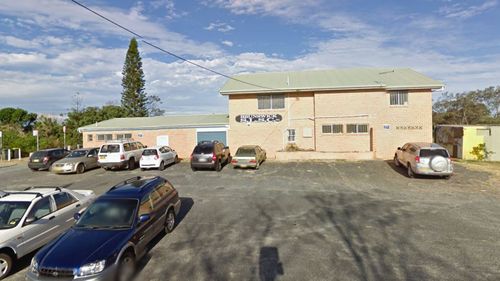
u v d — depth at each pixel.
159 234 7.78
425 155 14.23
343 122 21.75
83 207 8.19
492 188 12.55
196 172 17.36
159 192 7.75
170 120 27.05
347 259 6.16
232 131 23.19
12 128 46.12
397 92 21.88
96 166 20.23
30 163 19.80
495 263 5.86
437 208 9.76
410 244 6.86
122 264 5.45
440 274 5.47
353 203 10.50
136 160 19.73
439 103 42.53
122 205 6.48
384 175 15.60
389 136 21.92
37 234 6.63
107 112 43.78
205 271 5.81
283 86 22.45
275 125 22.81
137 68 43.41
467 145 21.55
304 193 12.08
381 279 5.34
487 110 38.94
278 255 6.41
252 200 11.11
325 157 20.92
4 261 5.96
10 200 6.85
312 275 5.54
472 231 7.64
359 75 24.31
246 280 5.43
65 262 5.01
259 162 18.91
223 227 8.27
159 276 5.66
